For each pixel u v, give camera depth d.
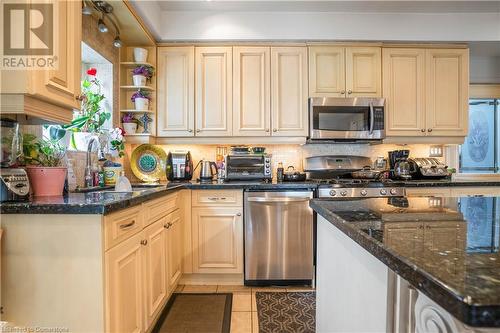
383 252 0.64
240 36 2.92
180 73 2.97
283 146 3.34
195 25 2.91
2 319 1.21
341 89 3.01
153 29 2.72
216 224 2.65
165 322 2.02
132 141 2.86
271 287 2.62
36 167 1.51
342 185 2.66
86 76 2.64
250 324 2.00
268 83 2.98
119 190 2.05
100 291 1.22
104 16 2.32
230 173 2.94
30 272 1.22
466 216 1.01
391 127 3.05
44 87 1.28
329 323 1.27
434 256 0.58
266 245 2.61
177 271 2.47
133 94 2.87
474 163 3.46
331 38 2.96
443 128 3.07
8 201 1.26
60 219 1.22
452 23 2.97
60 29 1.37
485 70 3.45
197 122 2.97
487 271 0.51
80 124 1.97
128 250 1.47
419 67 3.06
